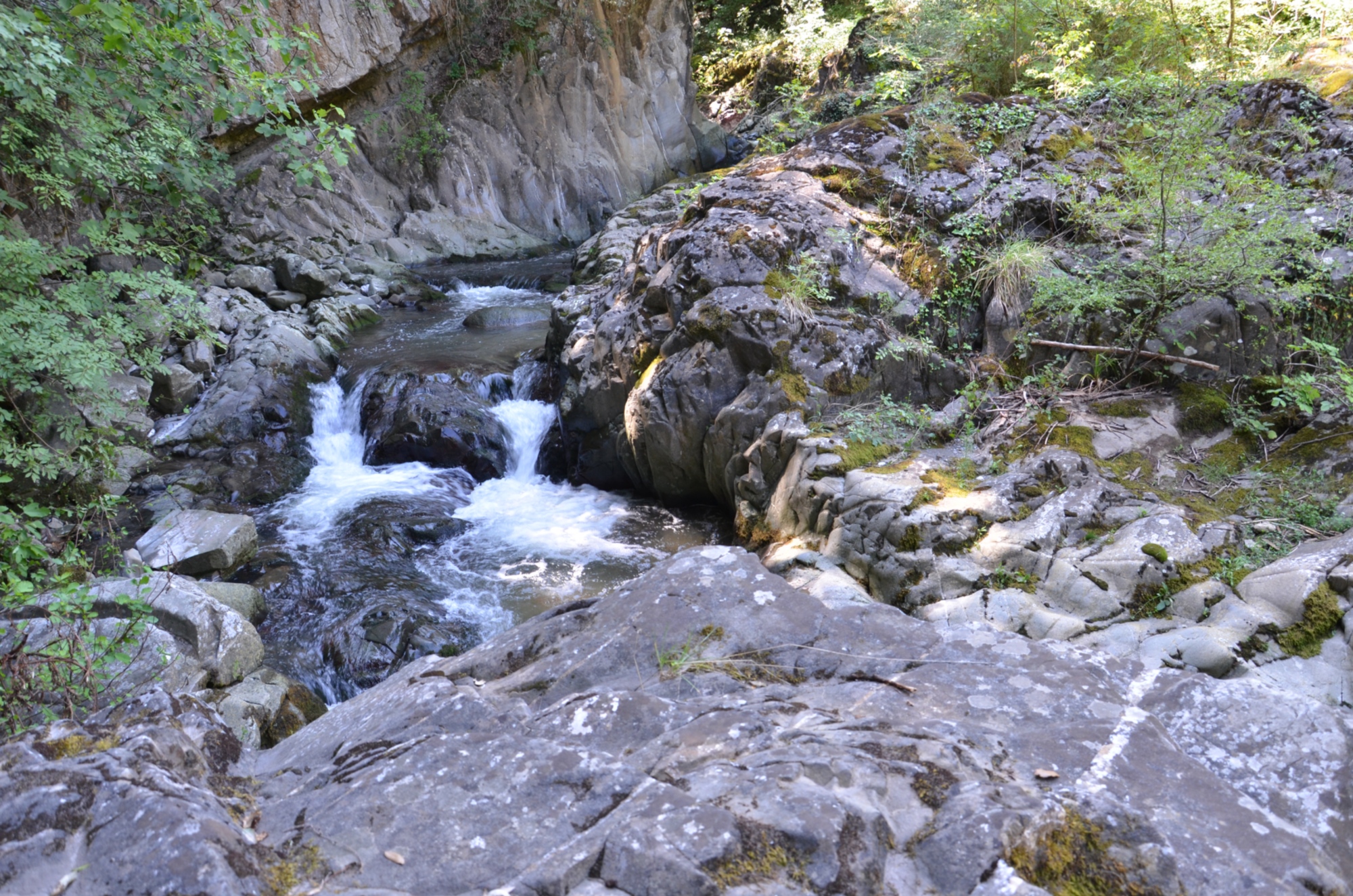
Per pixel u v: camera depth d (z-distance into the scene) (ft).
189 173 26.05
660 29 65.46
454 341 36.55
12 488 23.81
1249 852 5.24
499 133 55.93
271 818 5.92
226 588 19.58
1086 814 5.38
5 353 20.98
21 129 22.00
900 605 16.29
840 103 45.98
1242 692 6.77
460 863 5.30
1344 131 21.62
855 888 4.94
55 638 12.76
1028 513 16.80
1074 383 20.89
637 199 61.00
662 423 22.53
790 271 22.26
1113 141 24.11
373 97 51.52
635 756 6.38
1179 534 15.39
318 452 29.91
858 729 6.44
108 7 17.02
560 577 21.33
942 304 22.59
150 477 26.63
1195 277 18.72
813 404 20.80
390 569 22.02
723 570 8.83
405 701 7.65
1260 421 19.02
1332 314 19.39
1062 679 7.16
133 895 4.75
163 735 6.20
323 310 38.37
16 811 5.10
